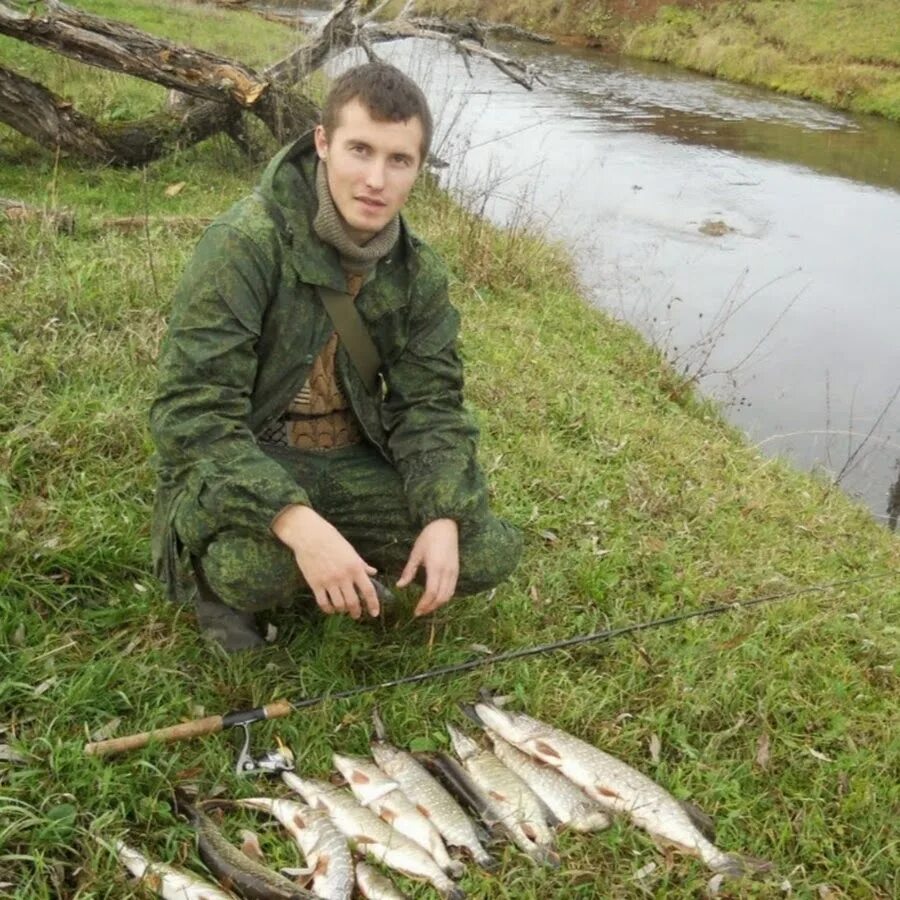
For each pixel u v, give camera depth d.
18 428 3.78
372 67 2.76
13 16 7.14
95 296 4.95
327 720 2.97
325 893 2.46
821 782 3.04
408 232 3.04
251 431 2.89
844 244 10.95
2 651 2.94
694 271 9.72
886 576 4.53
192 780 2.71
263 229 2.79
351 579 2.70
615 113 16.39
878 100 18.11
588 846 2.74
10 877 2.36
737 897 2.66
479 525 3.07
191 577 3.00
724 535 4.49
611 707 3.25
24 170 7.45
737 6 23.08
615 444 5.18
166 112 8.22
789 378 7.86
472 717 3.11
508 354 6.04
